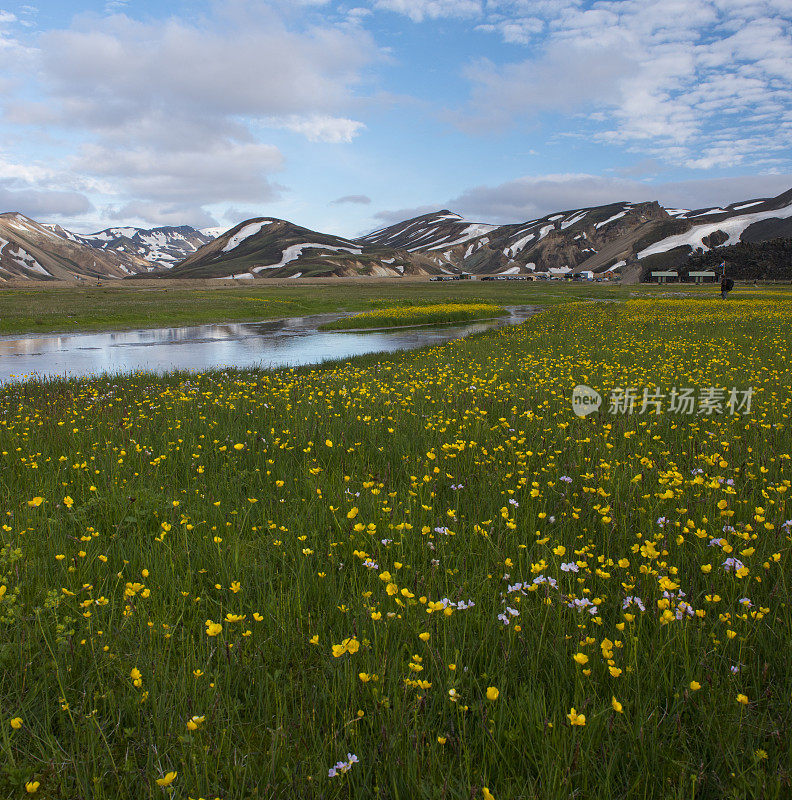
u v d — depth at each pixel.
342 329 41.91
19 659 3.08
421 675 2.98
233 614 3.25
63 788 2.41
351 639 2.87
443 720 2.69
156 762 2.49
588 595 3.65
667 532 4.38
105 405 11.40
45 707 2.82
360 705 2.85
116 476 6.21
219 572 4.07
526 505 5.12
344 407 10.33
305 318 54.72
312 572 4.01
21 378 19.30
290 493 5.85
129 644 3.25
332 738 2.57
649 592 3.66
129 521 5.04
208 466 6.84
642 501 5.04
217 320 51.12
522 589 3.49
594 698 2.74
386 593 3.59
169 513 5.25
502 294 111.44
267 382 15.55
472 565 4.20
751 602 3.46
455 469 6.35
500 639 3.21
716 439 7.23
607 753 2.52
